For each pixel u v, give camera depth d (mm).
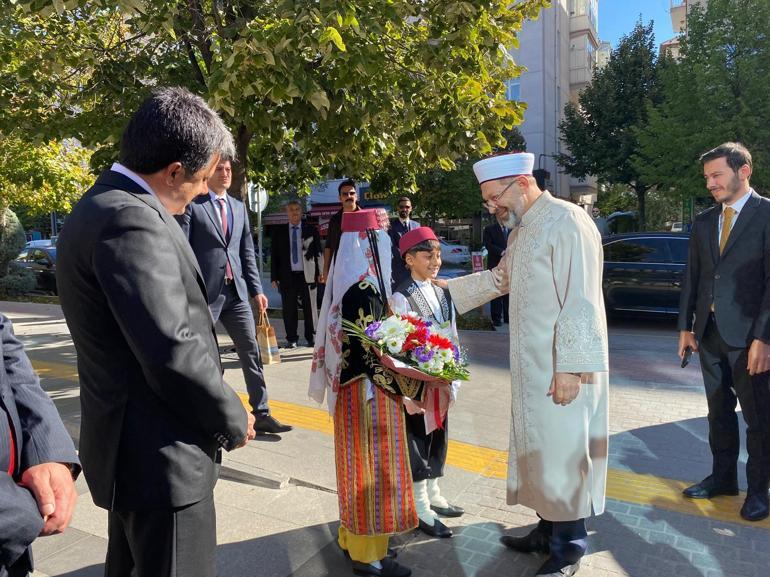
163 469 1520
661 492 3328
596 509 2504
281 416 4574
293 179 8766
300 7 4414
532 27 27625
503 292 2914
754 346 2846
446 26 5457
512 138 22406
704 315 3141
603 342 2322
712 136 15320
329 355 2627
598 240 2439
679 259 8891
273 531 2941
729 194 2986
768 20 14883
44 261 15695
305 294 7219
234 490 3395
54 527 1497
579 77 34031
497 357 6539
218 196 4188
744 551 2711
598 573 2553
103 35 7406
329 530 2949
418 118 5938
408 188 8617
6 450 1457
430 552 2752
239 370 6047
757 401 2959
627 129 21625
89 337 1521
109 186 1565
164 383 1439
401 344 2408
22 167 11070
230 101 4496
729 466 3230
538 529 2729
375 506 2486
